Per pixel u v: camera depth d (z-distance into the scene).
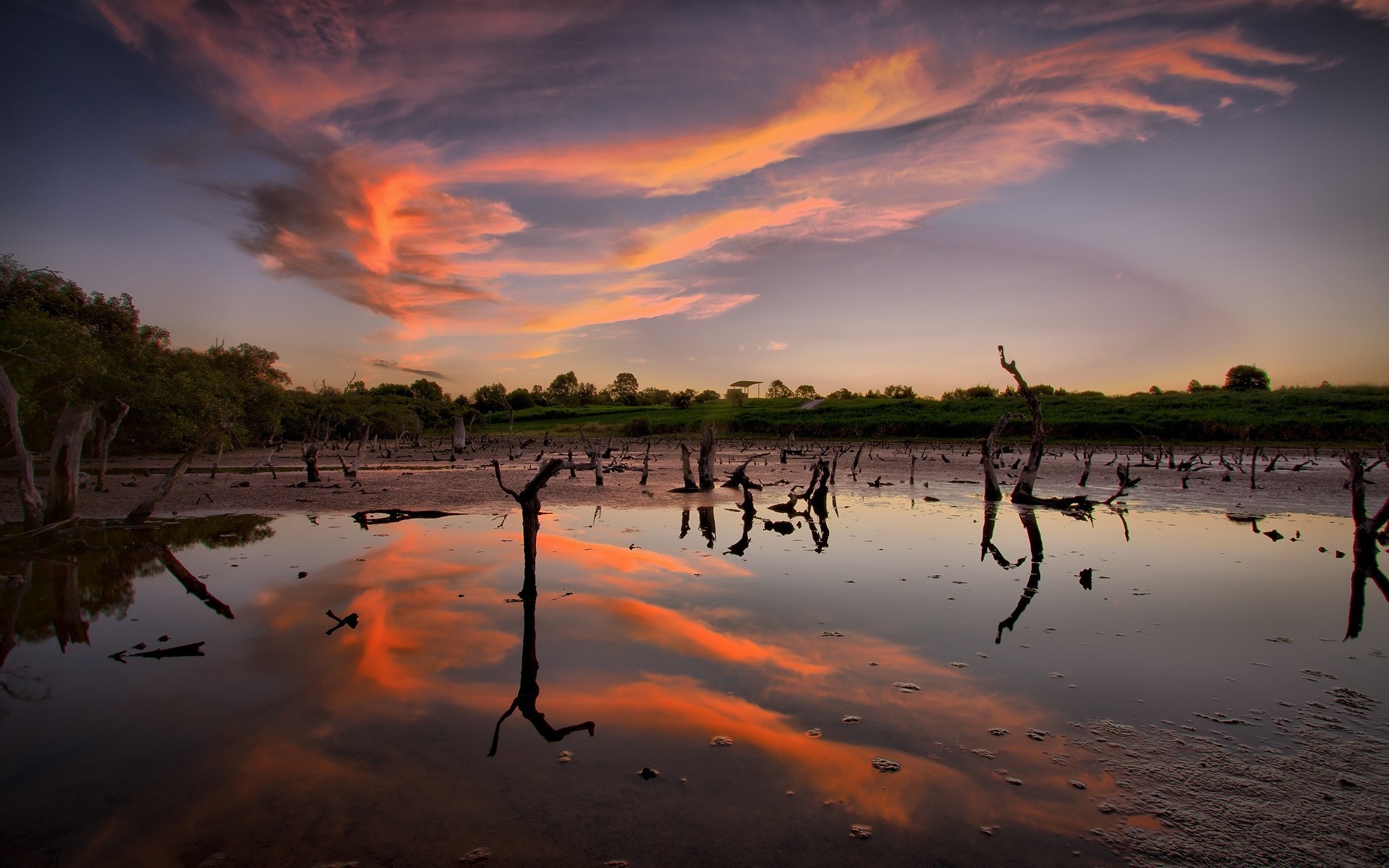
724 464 39.59
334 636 7.14
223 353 49.28
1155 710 5.42
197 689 5.79
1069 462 40.06
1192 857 3.57
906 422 74.00
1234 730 5.06
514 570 10.20
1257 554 11.88
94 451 35.91
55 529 13.20
